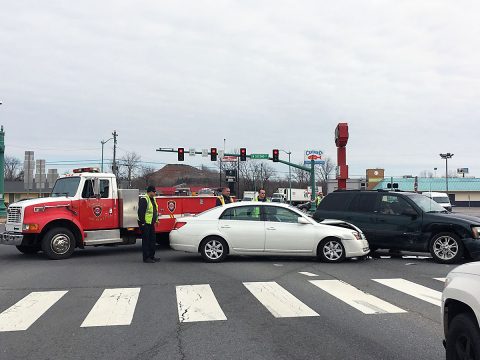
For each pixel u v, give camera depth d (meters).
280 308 7.18
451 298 3.99
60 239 12.98
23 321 6.52
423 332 5.95
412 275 10.20
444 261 12.05
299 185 105.88
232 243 12.07
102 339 5.70
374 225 13.09
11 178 106.44
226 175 39.22
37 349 5.35
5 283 9.33
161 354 5.16
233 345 5.45
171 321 6.48
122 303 7.54
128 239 14.38
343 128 23.33
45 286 8.99
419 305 7.40
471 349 3.75
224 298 7.87
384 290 8.55
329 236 11.96
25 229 12.59
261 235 12.01
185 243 12.15
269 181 106.94
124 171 83.75
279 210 12.30
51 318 6.67
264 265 11.58
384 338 5.70
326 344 5.48
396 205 12.98
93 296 8.08
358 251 12.04
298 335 5.83
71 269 11.14
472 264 3.97
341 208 13.81
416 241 12.47
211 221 12.20
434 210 12.98
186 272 10.56
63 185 14.03
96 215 13.73
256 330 6.05
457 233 11.99
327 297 7.95
